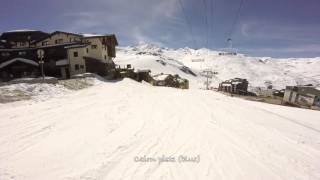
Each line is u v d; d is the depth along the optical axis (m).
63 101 22.05
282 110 27.75
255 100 43.31
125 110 19.38
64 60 47.41
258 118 19.50
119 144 11.16
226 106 25.16
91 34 57.72
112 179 7.85
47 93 24.75
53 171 8.27
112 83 40.44
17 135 11.83
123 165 8.93
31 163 8.83
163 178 8.06
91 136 12.19
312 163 9.97
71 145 10.80
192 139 12.40
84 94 27.19
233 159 9.95
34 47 49.19
